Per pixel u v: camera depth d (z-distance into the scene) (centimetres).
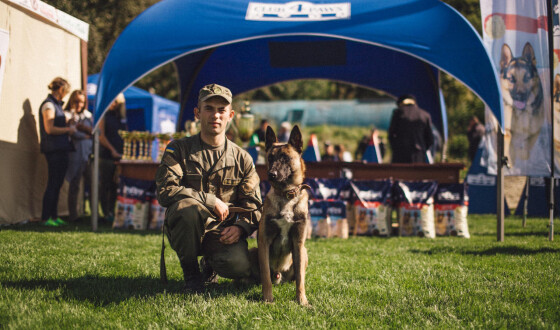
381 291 304
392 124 745
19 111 637
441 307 264
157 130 1198
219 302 272
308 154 694
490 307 263
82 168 693
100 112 606
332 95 2533
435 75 920
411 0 629
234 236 288
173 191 282
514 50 586
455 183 652
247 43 888
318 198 628
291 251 311
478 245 520
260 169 659
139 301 271
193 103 989
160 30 623
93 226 616
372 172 673
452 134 1981
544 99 575
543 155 573
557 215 871
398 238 612
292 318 245
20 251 416
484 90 559
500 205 570
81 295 281
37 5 654
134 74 604
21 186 646
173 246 293
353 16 612
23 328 214
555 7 543
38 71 673
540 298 283
